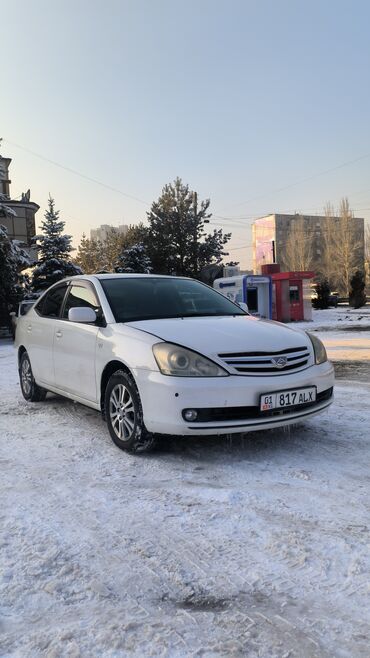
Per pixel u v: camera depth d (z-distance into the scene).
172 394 3.81
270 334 4.29
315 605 2.26
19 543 2.85
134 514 3.18
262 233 84.81
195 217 28.91
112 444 4.62
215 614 2.21
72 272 23.06
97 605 2.29
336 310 31.48
